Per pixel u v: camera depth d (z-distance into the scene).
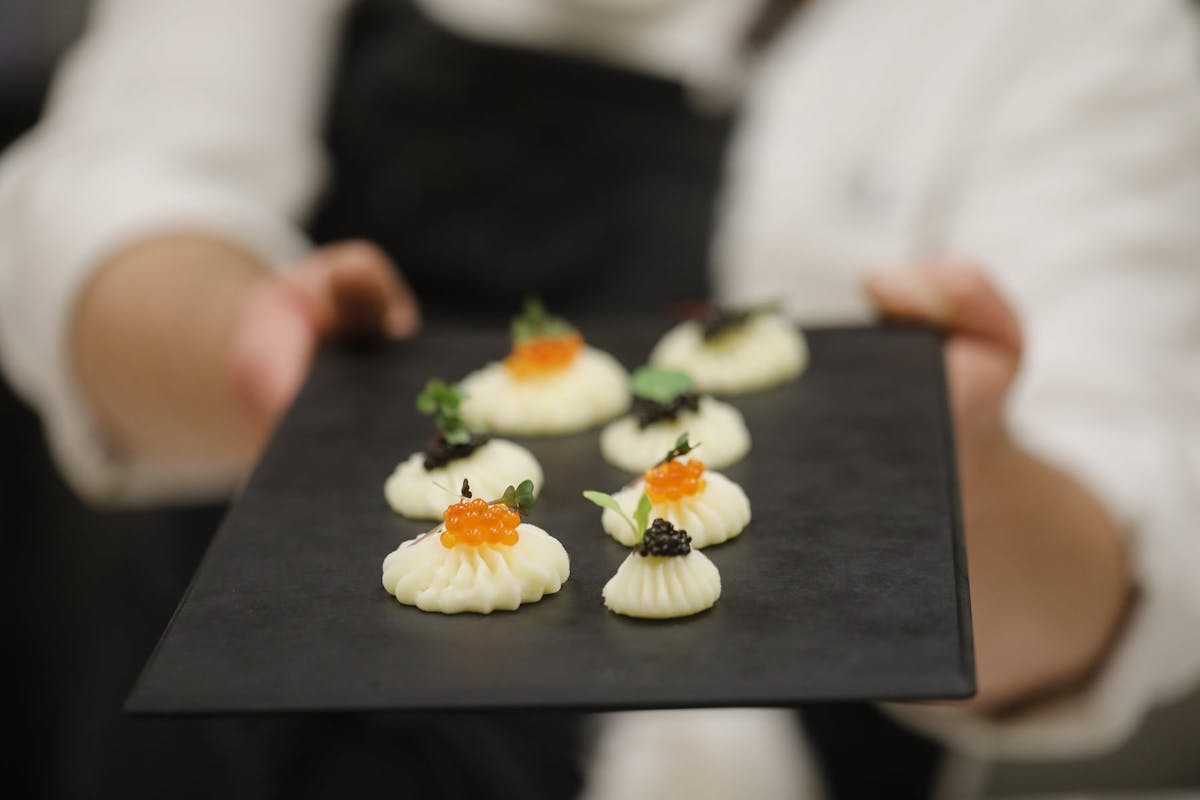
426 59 2.33
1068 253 1.88
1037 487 1.60
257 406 1.71
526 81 2.29
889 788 2.16
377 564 1.08
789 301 2.19
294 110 2.49
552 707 0.87
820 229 2.17
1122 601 1.67
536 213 2.28
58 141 2.46
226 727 2.16
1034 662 1.67
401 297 1.74
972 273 1.54
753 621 0.97
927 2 2.22
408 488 1.18
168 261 2.08
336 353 1.54
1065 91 2.00
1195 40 2.12
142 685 0.90
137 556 2.46
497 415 1.38
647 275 2.25
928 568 1.03
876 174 2.18
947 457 1.24
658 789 1.94
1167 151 1.94
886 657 0.90
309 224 2.49
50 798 3.00
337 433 1.34
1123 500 1.66
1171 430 1.75
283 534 1.14
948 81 2.14
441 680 0.90
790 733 2.09
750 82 2.36
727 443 1.27
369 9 2.54
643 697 0.87
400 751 2.04
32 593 2.98
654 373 1.32
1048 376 1.79
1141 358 1.79
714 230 2.26
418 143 2.32
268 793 2.10
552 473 1.28
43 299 2.11
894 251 2.13
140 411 2.10
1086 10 2.07
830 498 1.17
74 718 2.55
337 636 0.97
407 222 2.30
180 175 2.28
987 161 2.05
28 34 3.05
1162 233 1.87
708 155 2.30
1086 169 1.94
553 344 1.41
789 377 1.44
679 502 1.10
